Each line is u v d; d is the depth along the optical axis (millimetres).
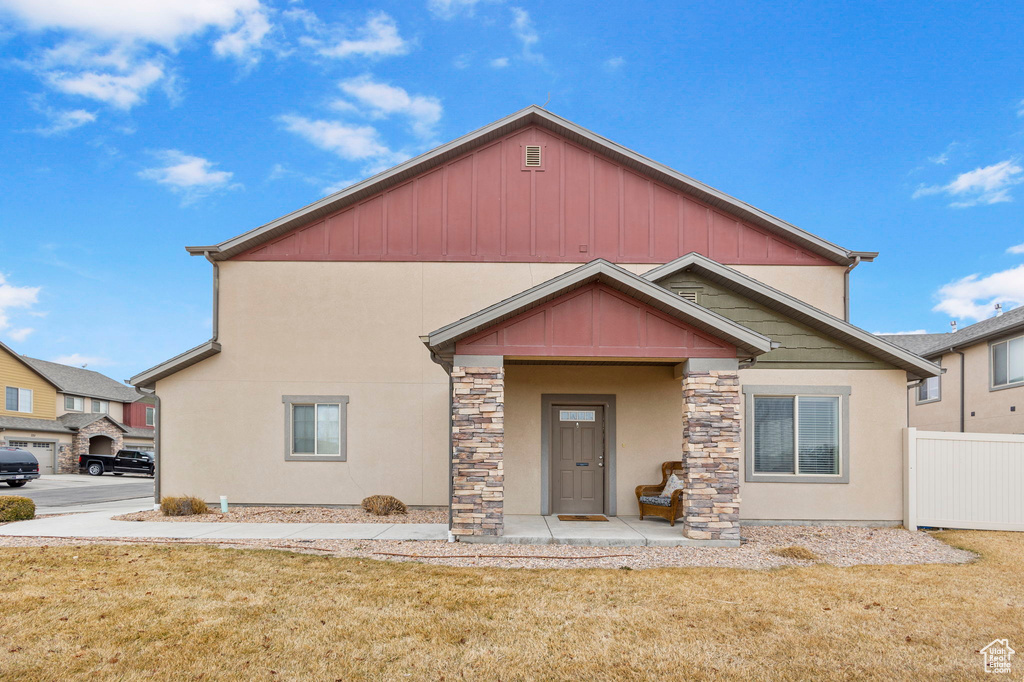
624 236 13852
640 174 14008
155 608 6262
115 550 8773
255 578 7348
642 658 5223
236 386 13625
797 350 11945
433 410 13539
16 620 5898
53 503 17500
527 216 13930
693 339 9750
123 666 4980
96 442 38875
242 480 13445
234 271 13891
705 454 9586
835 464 11758
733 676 4926
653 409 12266
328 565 8008
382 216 13977
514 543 9438
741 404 11906
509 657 5223
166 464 13492
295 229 13977
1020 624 6070
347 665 5047
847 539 10203
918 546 9742
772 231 13805
